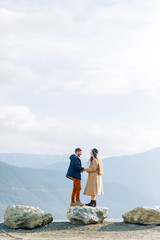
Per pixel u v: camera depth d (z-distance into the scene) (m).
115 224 13.16
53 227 12.88
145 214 13.03
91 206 14.05
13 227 12.90
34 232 12.28
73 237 11.05
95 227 12.62
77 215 13.18
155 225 12.91
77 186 13.70
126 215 13.48
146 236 11.00
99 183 14.22
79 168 13.59
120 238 10.74
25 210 13.17
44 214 13.27
